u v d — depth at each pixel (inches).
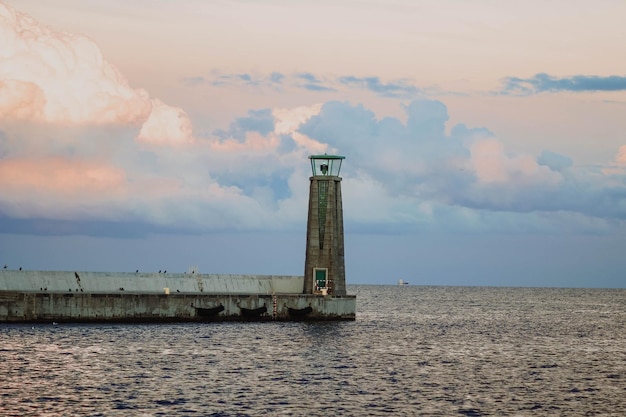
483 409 2442.2
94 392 2501.2
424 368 3166.8
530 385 2849.4
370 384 2768.2
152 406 2347.4
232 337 3870.6
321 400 2492.6
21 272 4114.2
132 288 4377.5
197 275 4630.9
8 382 2598.4
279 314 4635.8
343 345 3799.2
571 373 3159.5
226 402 2426.2
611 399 2637.8
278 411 2340.1
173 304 4303.6
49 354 3137.3
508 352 3836.1
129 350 3324.3
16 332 3686.0
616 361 3590.1
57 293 4010.8
